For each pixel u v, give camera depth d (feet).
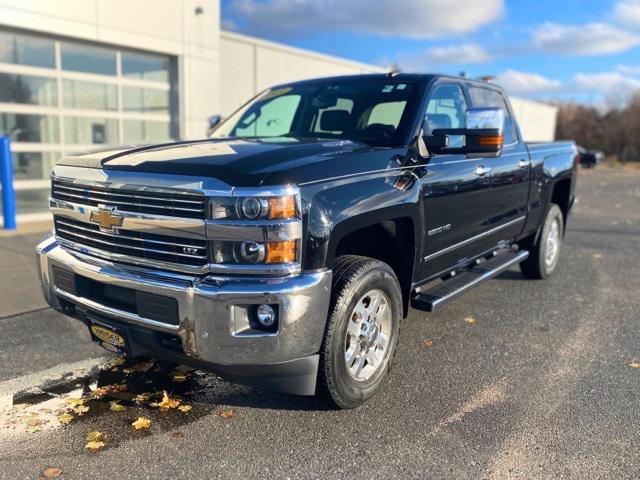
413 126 12.73
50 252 11.64
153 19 35.58
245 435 10.18
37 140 32.07
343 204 9.93
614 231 34.55
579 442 10.02
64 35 31.60
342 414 10.94
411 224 11.98
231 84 44.83
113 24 33.50
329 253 9.64
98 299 10.69
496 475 9.03
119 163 10.38
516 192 17.33
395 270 12.60
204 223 9.04
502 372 12.98
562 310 17.76
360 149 11.40
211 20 39.11
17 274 20.22
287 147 10.84
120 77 35.42
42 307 16.83
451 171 13.32
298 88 15.80
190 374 12.65
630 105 205.87
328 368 10.13
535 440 10.07
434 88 13.96
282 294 9.00
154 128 37.96
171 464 9.27
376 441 10.02
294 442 9.96
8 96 30.53
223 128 16.10
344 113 13.93
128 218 9.86
